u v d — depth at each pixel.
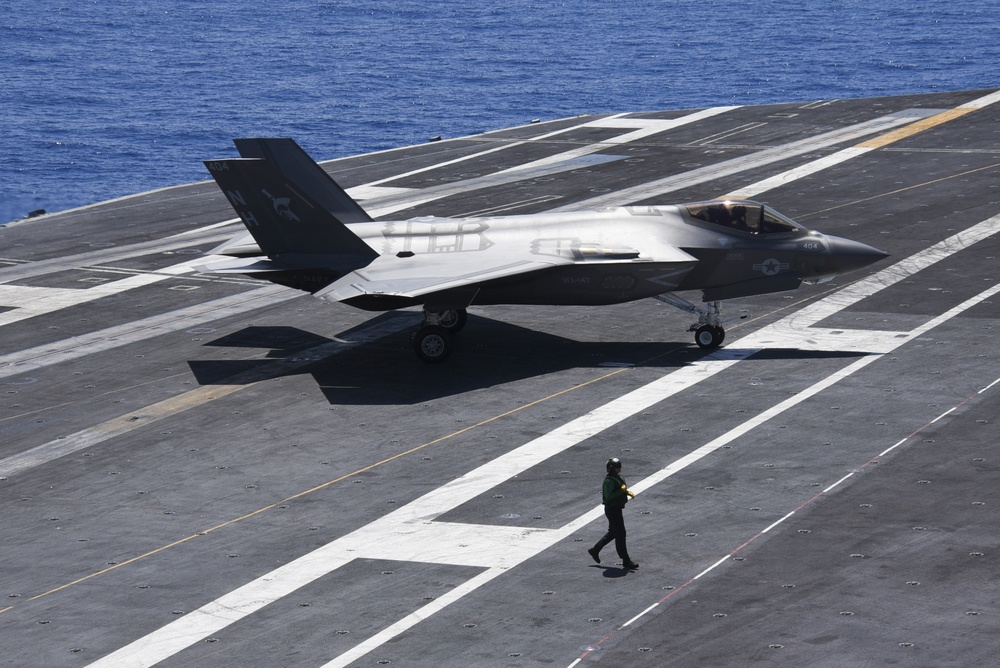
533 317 129.00
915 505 80.38
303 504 85.75
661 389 105.25
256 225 117.38
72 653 67.38
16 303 141.12
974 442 90.38
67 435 101.25
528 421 99.25
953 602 67.75
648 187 185.00
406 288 106.81
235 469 92.56
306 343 123.12
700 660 63.06
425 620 68.94
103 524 84.12
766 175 188.62
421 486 87.75
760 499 82.44
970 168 184.62
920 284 133.00
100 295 143.12
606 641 65.50
